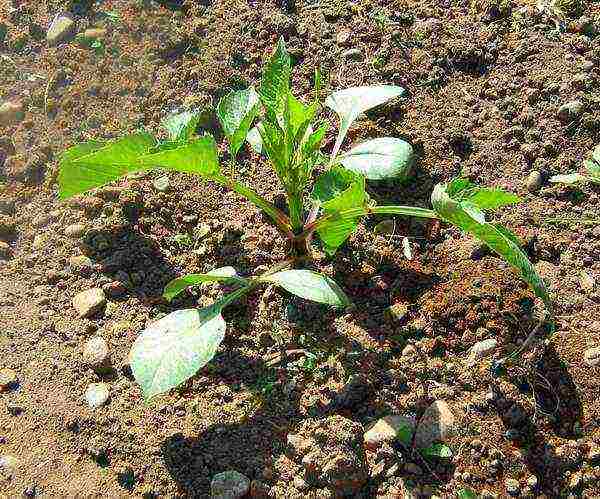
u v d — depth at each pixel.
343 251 0.46
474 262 0.45
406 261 0.45
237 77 0.55
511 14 0.57
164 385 0.35
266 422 0.39
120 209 0.48
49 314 0.44
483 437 0.38
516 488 0.36
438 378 0.40
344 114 0.45
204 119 0.53
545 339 0.41
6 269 0.46
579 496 0.36
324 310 0.43
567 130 0.50
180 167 0.38
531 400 0.39
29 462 0.38
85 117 0.54
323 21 0.58
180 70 0.56
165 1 0.61
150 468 0.38
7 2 0.61
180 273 0.46
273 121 0.41
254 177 0.50
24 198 0.50
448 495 0.36
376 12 0.58
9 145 0.52
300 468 0.37
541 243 0.45
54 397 0.40
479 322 0.42
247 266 0.46
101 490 0.37
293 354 0.42
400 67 0.54
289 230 0.44
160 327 0.37
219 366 0.41
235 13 0.60
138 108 0.54
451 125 0.51
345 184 0.41
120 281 0.45
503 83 0.53
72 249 0.47
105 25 0.59
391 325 0.43
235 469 0.37
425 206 0.48
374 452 0.38
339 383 0.40
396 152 0.42
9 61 0.57
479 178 0.49
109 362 0.41
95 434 0.39
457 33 0.56
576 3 0.57
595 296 0.42
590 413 0.38
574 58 0.53
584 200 0.47
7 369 0.42
